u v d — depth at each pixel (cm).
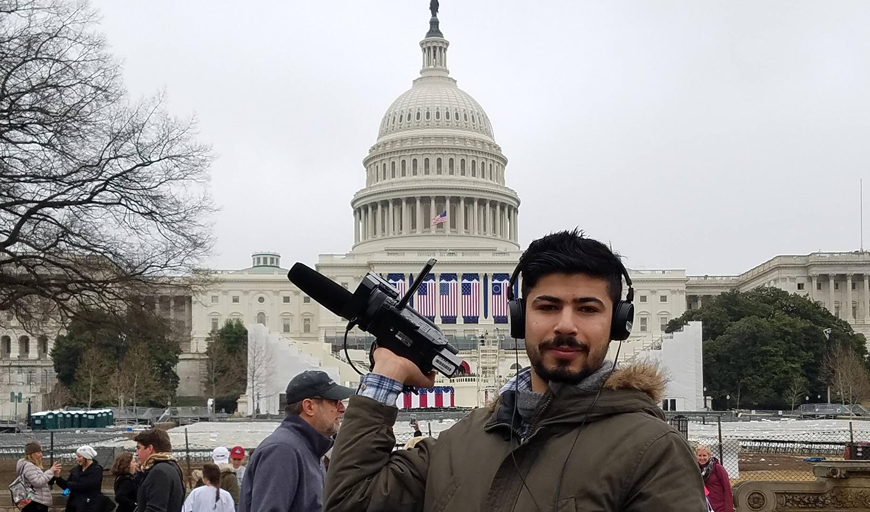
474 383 12444
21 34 3916
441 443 565
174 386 14550
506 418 539
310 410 1038
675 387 11088
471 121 19688
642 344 13688
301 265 584
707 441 4972
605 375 526
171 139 4331
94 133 4069
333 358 12475
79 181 4066
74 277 4316
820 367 13688
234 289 18975
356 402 564
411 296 589
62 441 5816
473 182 18950
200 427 8225
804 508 1678
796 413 11525
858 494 1659
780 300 15212
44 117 3931
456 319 16512
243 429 7812
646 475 488
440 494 532
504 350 14175
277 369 11531
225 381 14400
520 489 504
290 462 999
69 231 4034
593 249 533
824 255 18875
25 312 4266
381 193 18988
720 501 1767
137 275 4281
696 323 11169
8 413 15212
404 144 19188
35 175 3997
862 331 18600
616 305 543
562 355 520
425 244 18375
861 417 10438
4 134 4038
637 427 501
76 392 12681
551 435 514
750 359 13175
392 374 570
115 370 12219
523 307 548
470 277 16788
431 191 18675
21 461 2000
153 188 4234
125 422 10344
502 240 19000
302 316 19025
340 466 548
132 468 1702
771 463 4497
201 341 18250
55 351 13562
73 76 4019
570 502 489
